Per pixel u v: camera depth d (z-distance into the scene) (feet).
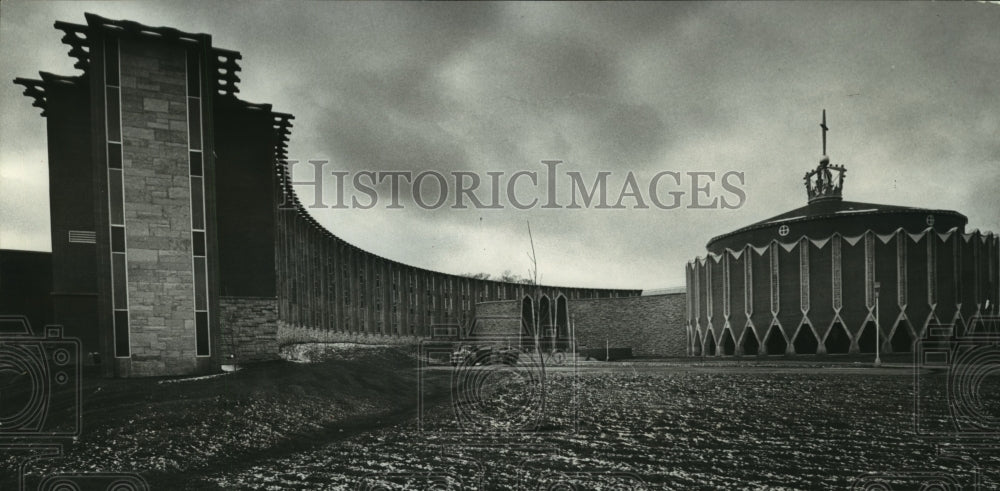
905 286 132.77
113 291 65.57
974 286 131.75
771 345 160.86
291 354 96.63
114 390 57.72
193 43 70.44
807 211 157.38
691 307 184.24
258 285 86.94
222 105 86.99
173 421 48.49
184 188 69.36
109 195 66.18
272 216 88.74
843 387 75.66
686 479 36.83
